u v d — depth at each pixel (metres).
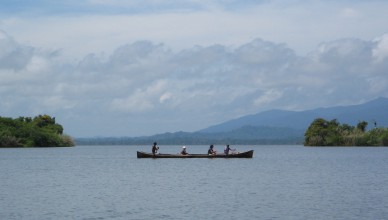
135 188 60.41
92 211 43.25
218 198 50.66
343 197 50.34
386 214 40.75
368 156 143.38
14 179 73.31
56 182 68.38
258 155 160.00
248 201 48.34
